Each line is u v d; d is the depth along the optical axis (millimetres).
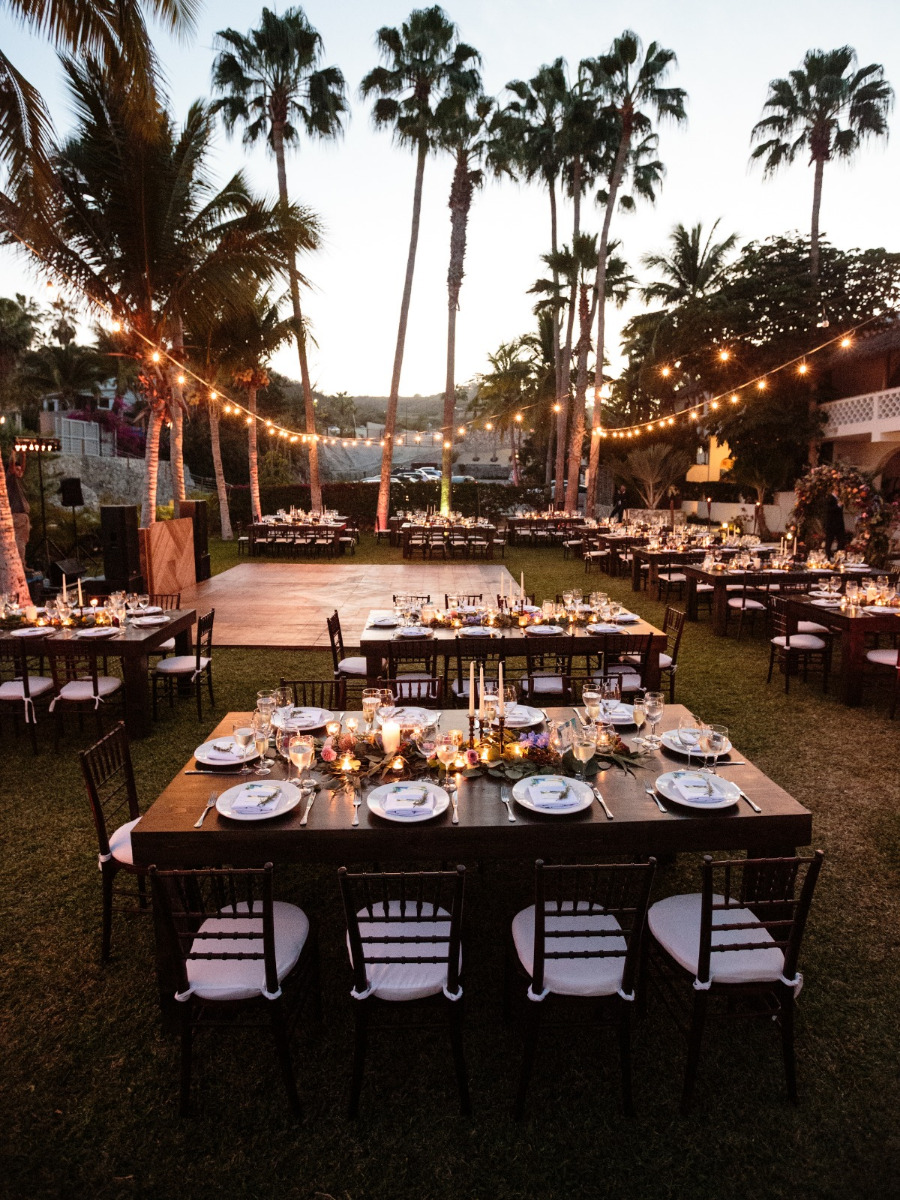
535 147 23797
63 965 3299
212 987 2512
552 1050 2834
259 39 19406
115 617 6633
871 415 19859
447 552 18578
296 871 4062
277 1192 2279
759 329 21922
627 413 32031
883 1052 2803
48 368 32219
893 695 6758
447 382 22547
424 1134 2473
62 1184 2305
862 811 4680
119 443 33344
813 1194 2266
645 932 2896
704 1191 2275
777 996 2592
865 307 21344
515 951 2781
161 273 10969
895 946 3400
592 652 6141
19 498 11789
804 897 2477
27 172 7316
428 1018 2994
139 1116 2545
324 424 59875
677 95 21234
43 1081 2686
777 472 21844
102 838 3262
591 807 3008
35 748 5699
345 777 3238
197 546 14148
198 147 10625
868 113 22922
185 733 6125
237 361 17906
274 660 8461
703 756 3430
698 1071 2729
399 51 20219
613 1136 2465
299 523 19141
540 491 27938
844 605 7117
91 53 7293
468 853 2873
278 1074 2729
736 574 9695
